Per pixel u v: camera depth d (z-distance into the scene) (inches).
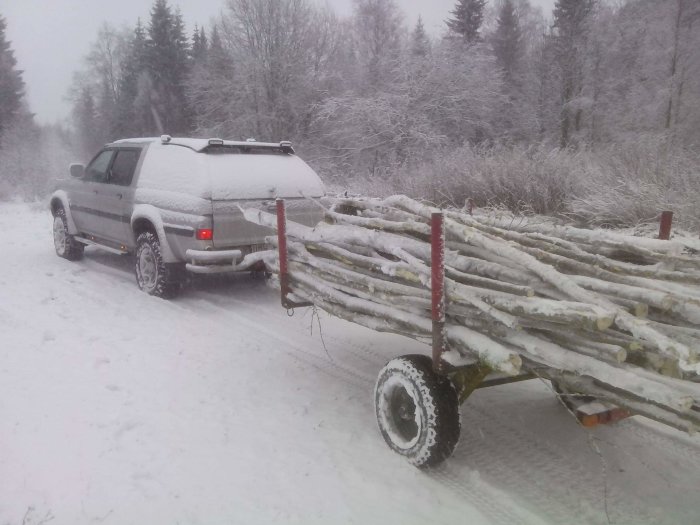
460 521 116.8
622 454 142.3
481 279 123.0
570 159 456.1
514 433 152.6
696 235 298.8
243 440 148.1
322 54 1222.3
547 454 142.6
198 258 245.6
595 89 1187.9
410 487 128.2
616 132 1089.4
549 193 414.9
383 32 1270.9
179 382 182.9
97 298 274.8
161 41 1755.7
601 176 409.7
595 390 110.8
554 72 1246.3
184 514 118.0
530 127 1178.6
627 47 1132.5
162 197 264.4
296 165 283.6
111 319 244.5
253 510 119.8
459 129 943.0
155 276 275.3
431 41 1079.6
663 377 101.0
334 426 156.3
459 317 129.0
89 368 191.5
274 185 266.8
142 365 195.8
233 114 1216.8
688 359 89.7
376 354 209.9
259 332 232.2
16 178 1015.6
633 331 98.4
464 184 454.3
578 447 145.6
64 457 137.6
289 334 230.2
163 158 275.9
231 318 250.1
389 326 147.9
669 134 556.7
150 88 1738.4
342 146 964.6
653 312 114.0
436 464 131.5
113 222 305.7
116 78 2194.9
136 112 1786.4
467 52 991.6
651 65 996.6
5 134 1349.7
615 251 148.7
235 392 177.0
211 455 140.5
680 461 139.2
